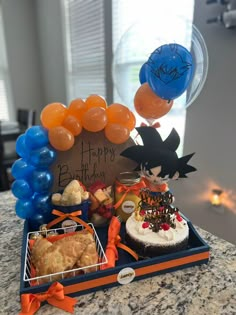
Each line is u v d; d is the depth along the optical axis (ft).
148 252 1.60
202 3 3.92
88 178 2.21
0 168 6.48
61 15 7.84
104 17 5.99
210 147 4.33
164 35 2.16
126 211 2.08
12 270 1.65
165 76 1.81
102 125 1.99
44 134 1.91
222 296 1.43
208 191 4.53
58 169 2.11
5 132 7.45
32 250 1.60
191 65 1.87
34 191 1.95
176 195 5.16
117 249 1.75
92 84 7.31
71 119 1.96
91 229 1.86
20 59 10.03
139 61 3.05
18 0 9.39
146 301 1.40
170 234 1.63
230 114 3.90
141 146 1.70
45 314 1.32
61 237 1.72
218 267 1.66
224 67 3.83
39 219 1.94
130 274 1.52
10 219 2.31
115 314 1.33
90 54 7.08
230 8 3.49
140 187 2.00
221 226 4.44
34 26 9.95
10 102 10.45
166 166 1.66
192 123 4.56
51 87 9.89
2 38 9.70
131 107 2.61
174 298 1.42
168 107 2.12
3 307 1.37
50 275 1.41
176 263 1.61
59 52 8.59
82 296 1.43
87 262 1.49
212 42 3.92
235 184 4.07
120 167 2.25
